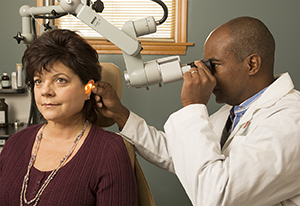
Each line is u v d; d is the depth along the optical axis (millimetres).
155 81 990
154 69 970
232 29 911
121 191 807
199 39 2402
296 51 2412
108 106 969
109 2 2414
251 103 952
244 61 910
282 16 2381
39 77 784
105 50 2361
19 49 2354
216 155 799
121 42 947
